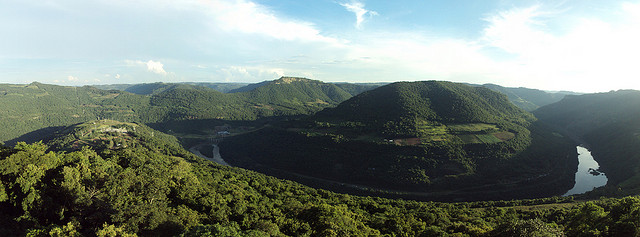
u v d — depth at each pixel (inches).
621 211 2265.0
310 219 2689.5
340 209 3105.3
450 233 2721.5
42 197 2153.1
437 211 3836.1
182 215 2155.5
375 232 2645.2
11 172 2129.7
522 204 4495.6
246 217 2449.6
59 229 1646.2
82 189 2225.6
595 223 2379.4
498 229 2076.8
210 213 2442.2
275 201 3393.2
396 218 3125.0
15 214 2134.6
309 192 4552.2
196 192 2775.6
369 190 5816.9
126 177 2438.5
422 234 2687.0
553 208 3757.4
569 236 2369.6
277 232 2100.1
